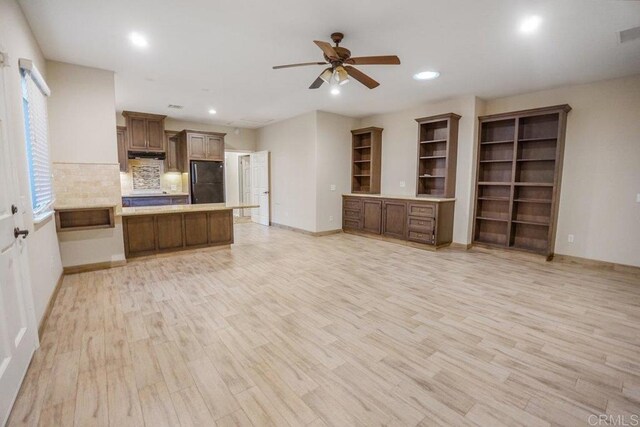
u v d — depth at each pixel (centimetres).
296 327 254
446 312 282
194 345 225
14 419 154
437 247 514
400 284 355
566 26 269
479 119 498
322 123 621
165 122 681
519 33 283
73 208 357
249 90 468
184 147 678
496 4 237
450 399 173
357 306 295
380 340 234
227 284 352
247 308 289
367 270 408
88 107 374
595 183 420
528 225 480
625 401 172
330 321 264
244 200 924
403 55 335
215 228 504
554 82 420
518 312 283
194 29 281
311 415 161
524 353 218
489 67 366
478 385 185
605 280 370
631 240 397
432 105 550
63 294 315
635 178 391
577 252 440
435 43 306
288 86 448
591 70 372
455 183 529
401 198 556
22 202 212
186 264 429
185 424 154
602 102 409
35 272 238
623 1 229
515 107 487
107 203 392
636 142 388
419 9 245
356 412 163
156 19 264
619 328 254
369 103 548
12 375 165
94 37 296
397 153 617
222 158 716
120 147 609
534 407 167
